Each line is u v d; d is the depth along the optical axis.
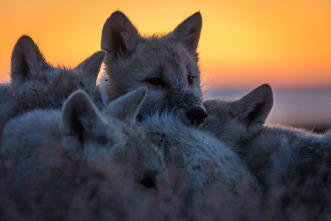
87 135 3.14
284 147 4.55
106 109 3.67
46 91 4.62
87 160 3.10
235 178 4.24
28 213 3.04
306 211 3.78
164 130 4.54
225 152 4.54
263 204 3.93
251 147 4.91
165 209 3.26
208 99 6.33
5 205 3.00
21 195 3.10
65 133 3.05
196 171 4.14
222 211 3.54
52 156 3.11
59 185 3.07
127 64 6.23
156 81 5.99
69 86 4.75
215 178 4.07
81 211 2.97
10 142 3.43
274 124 6.08
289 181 4.18
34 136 3.35
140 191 3.28
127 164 3.22
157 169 3.42
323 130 5.52
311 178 4.06
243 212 3.68
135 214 3.06
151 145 3.53
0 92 5.19
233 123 5.35
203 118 5.12
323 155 4.20
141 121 5.20
